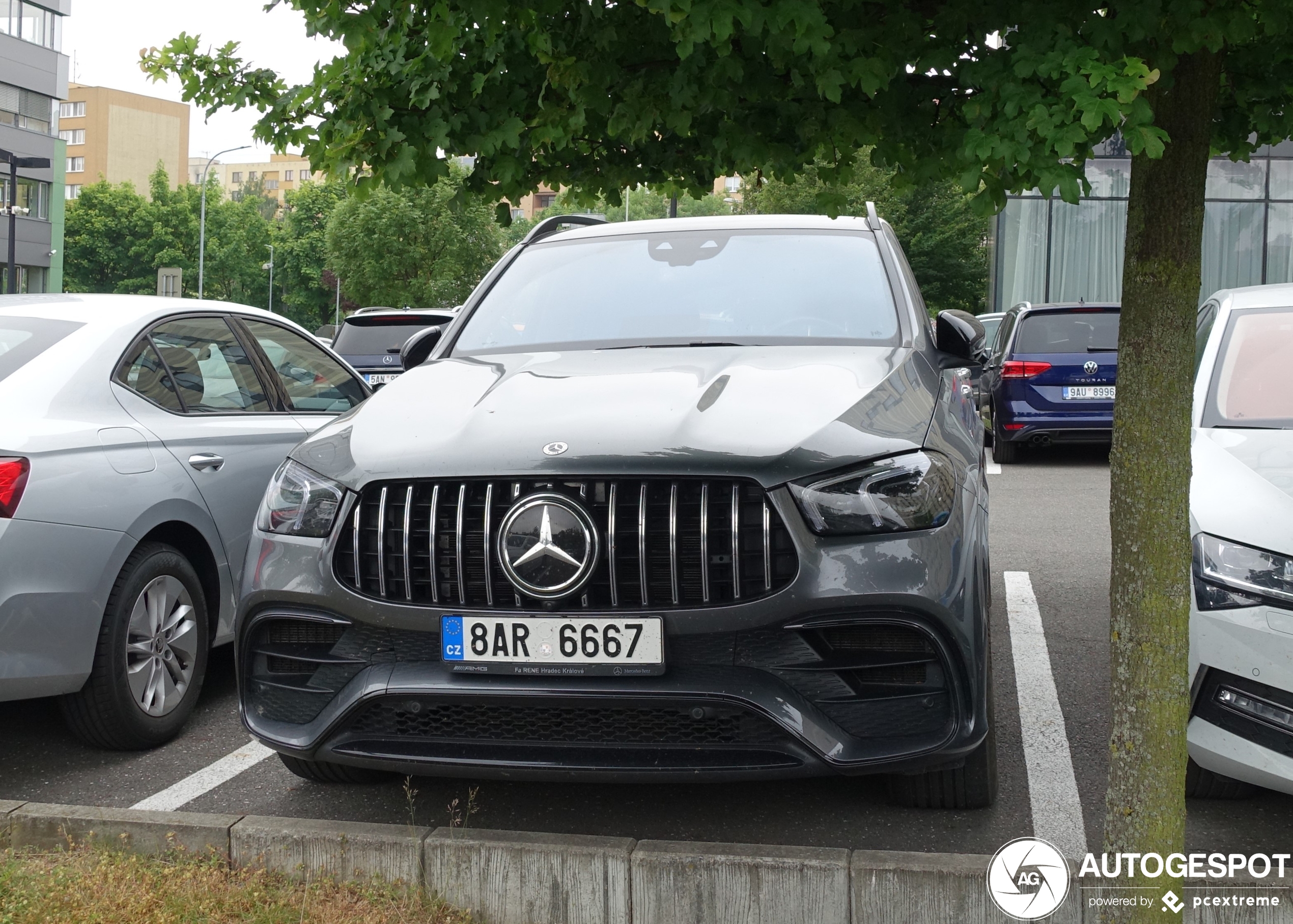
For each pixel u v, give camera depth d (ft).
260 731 10.82
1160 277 7.47
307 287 341.00
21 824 10.30
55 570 12.13
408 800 11.42
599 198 8.92
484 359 13.48
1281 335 14.76
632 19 7.40
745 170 8.11
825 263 14.74
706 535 9.68
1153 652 7.69
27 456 12.07
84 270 314.35
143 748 13.64
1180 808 7.81
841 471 9.92
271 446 15.83
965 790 11.27
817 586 9.56
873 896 8.89
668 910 9.15
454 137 7.96
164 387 14.52
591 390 11.37
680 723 9.83
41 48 204.95
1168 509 7.58
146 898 9.16
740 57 7.37
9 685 11.88
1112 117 6.12
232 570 14.88
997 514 30.27
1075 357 40.78
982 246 142.31
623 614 9.64
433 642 10.10
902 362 12.51
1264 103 8.58
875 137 7.41
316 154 8.14
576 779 9.82
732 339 13.50
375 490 10.43
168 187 321.32
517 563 9.81
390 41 7.47
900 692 9.77
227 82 8.23
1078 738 13.61
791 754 9.63
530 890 9.36
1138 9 6.45
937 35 6.99
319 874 9.72
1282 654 10.10
